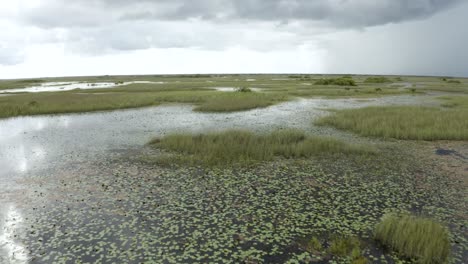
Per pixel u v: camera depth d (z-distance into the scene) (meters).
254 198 11.07
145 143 19.06
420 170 14.01
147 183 12.46
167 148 17.62
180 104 38.59
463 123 22.02
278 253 7.86
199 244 8.24
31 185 12.37
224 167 14.31
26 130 23.78
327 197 11.16
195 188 11.95
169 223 9.33
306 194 11.42
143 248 8.05
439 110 29.03
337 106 36.19
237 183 12.45
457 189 11.88
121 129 23.66
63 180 12.87
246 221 9.46
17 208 10.35
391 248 8.02
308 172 13.71
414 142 19.09
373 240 8.41
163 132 22.30
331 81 78.06
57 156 16.48
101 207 10.37
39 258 7.65
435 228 8.10
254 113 31.33
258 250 7.98
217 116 29.64
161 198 11.06
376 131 20.77
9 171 14.14
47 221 9.48
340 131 22.27
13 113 30.95
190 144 17.41
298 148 16.31
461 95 49.12
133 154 16.66
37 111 31.83
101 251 7.92
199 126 24.56
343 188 11.97
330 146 16.95
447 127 21.19
